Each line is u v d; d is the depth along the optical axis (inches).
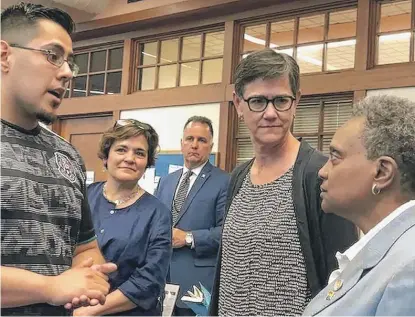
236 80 56.9
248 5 141.3
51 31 45.4
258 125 55.3
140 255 69.5
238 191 59.5
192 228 101.2
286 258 51.5
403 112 37.1
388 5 124.7
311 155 53.5
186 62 158.7
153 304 68.3
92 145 179.0
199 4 146.3
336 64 131.1
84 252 52.7
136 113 165.6
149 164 77.9
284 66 54.2
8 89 45.1
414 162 36.2
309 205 51.0
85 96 180.1
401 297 31.1
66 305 41.9
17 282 40.1
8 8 46.3
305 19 137.4
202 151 106.3
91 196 75.7
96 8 165.5
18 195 42.6
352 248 38.7
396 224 35.7
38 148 47.1
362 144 37.6
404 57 120.9
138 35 167.2
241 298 54.0
